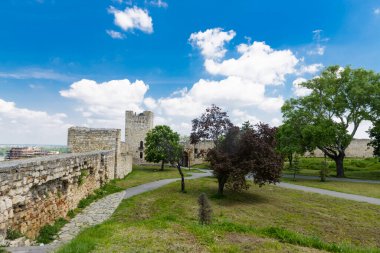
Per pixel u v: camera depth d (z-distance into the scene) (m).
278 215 15.98
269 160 21.17
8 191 8.74
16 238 8.77
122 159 36.09
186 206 18.03
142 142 65.62
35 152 20.34
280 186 28.53
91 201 19.17
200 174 42.84
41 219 11.38
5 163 10.21
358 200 21.00
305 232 12.56
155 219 10.77
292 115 40.25
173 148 25.78
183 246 7.32
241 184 20.70
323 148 40.38
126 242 7.41
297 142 39.19
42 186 11.66
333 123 37.78
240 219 14.75
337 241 11.40
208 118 24.36
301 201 20.44
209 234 8.65
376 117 37.38
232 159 21.42
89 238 7.50
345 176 37.97
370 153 65.56
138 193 23.52
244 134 21.86
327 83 39.22
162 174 42.19
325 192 24.84
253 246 7.78
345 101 38.41
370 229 13.38
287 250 7.66
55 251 6.77
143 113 66.25
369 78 38.19
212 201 20.19
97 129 32.94
